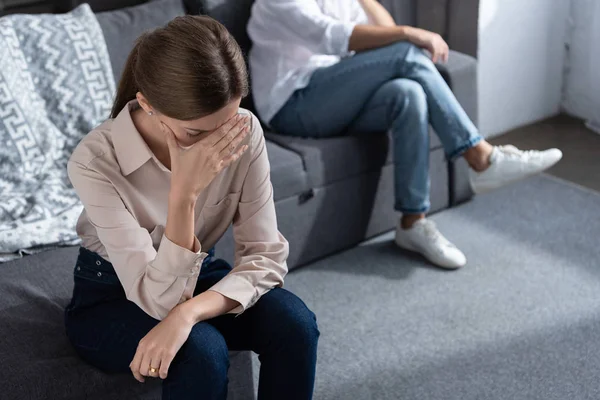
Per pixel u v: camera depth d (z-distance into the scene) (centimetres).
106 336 146
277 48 249
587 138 321
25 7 249
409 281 239
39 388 147
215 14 250
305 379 144
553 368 200
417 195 243
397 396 193
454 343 211
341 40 244
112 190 139
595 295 227
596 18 315
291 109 250
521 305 224
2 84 214
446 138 242
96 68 229
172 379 135
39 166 216
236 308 142
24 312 168
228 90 121
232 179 148
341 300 231
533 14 314
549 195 282
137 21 244
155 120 137
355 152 245
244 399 176
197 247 136
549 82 334
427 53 266
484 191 249
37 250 196
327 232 248
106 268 149
